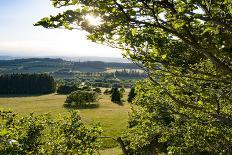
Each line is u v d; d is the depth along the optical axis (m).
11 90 142.00
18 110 86.62
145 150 15.24
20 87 143.25
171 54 5.91
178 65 5.88
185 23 4.77
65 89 142.75
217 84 7.33
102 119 67.50
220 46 5.00
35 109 88.69
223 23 4.62
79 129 9.62
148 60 5.91
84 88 140.12
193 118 7.75
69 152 9.12
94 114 77.50
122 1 4.63
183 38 5.07
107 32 5.02
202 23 5.13
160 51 5.84
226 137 9.06
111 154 35.09
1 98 122.88
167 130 11.63
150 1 4.64
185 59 6.00
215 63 5.27
